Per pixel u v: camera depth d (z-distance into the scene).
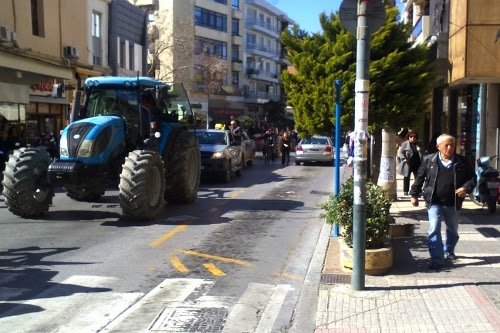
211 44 54.19
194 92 48.47
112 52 27.81
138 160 10.11
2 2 18.16
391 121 9.55
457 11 10.87
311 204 13.22
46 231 9.45
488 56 10.18
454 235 7.18
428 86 9.66
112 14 27.66
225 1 59.47
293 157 33.25
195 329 5.10
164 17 47.84
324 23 9.94
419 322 5.05
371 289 6.04
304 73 9.83
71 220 10.51
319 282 6.39
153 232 9.47
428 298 5.69
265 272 7.14
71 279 6.66
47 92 22.64
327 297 5.81
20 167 10.25
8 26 18.48
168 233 9.41
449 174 6.95
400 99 9.36
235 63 62.56
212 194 14.91
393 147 12.73
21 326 5.12
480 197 10.76
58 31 22.00
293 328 5.07
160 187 10.73
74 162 9.91
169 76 44.59
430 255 6.97
